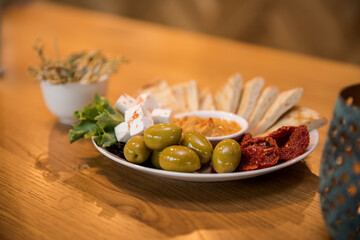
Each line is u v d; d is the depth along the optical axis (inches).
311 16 129.0
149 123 37.3
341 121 24.9
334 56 128.3
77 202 33.7
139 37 90.7
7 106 56.8
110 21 102.8
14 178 37.9
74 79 47.5
